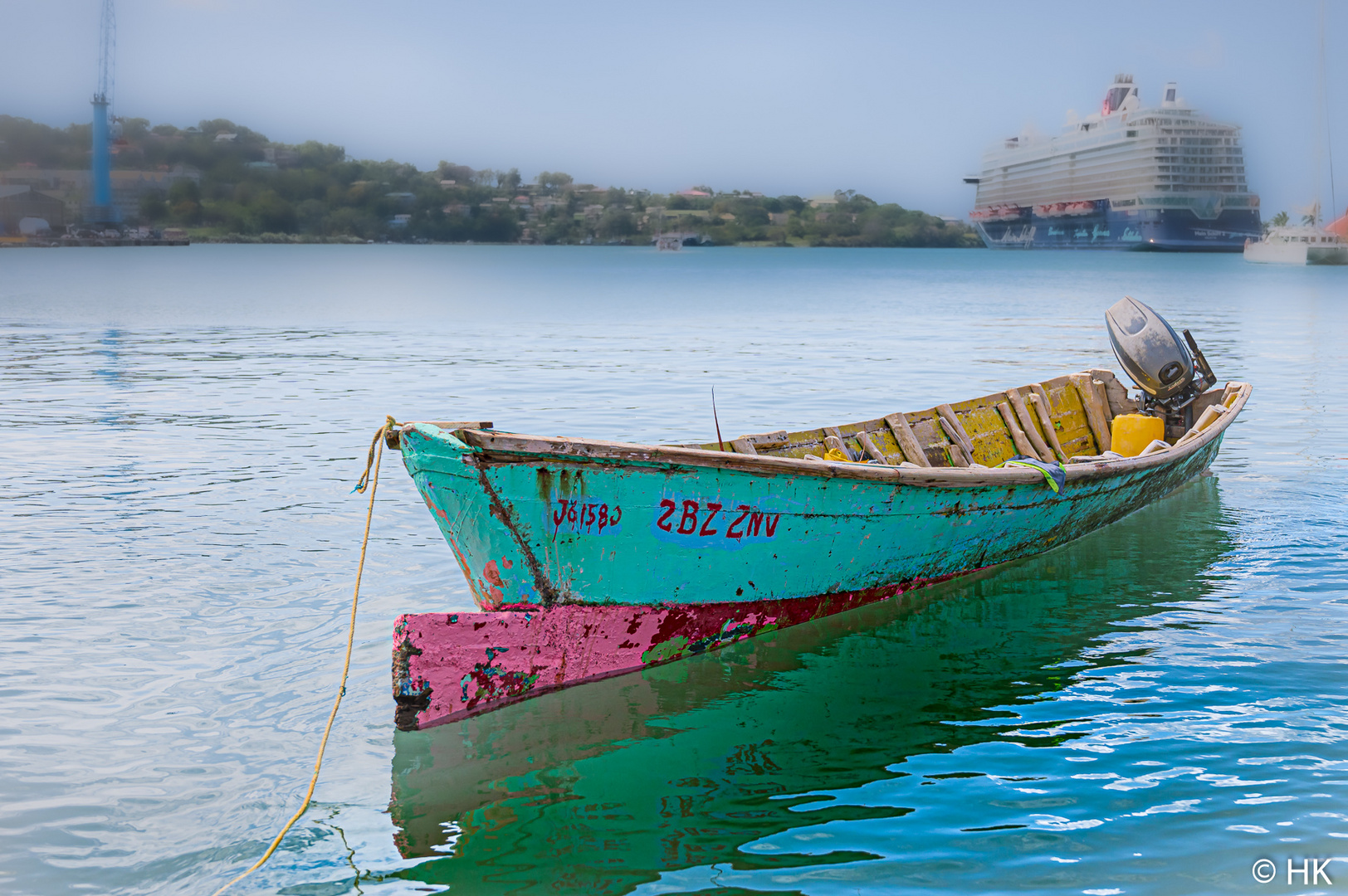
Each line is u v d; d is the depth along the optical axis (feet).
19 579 28.25
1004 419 38.91
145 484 39.27
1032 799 17.51
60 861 15.99
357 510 35.35
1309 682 22.04
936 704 21.66
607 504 21.36
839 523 24.90
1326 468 43.19
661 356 88.48
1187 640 24.82
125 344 97.71
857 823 16.96
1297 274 311.47
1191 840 16.10
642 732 20.44
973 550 29.14
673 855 16.17
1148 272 336.90
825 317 138.92
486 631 20.93
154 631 24.75
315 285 239.09
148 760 19.02
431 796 17.95
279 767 18.89
